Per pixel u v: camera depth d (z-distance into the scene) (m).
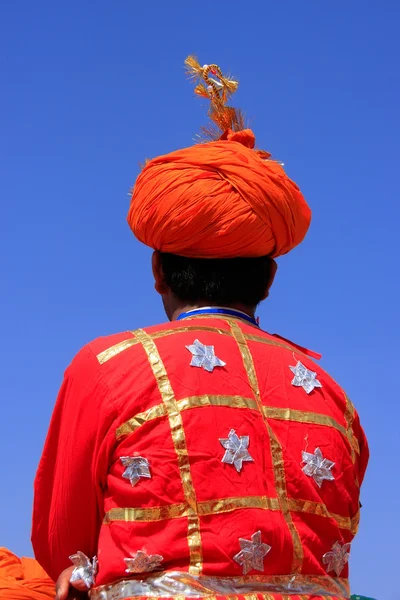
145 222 2.78
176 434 2.42
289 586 2.39
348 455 2.71
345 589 2.56
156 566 2.33
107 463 2.48
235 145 2.88
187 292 2.85
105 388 2.52
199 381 2.52
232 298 2.85
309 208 2.96
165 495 2.37
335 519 2.59
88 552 2.63
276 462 2.49
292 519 2.46
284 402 2.62
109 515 2.42
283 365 2.72
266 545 2.36
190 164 2.75
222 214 2.69
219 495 2.37
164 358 2.55
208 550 2.32
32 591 4.19
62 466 2.59
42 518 2.71
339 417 2.76
